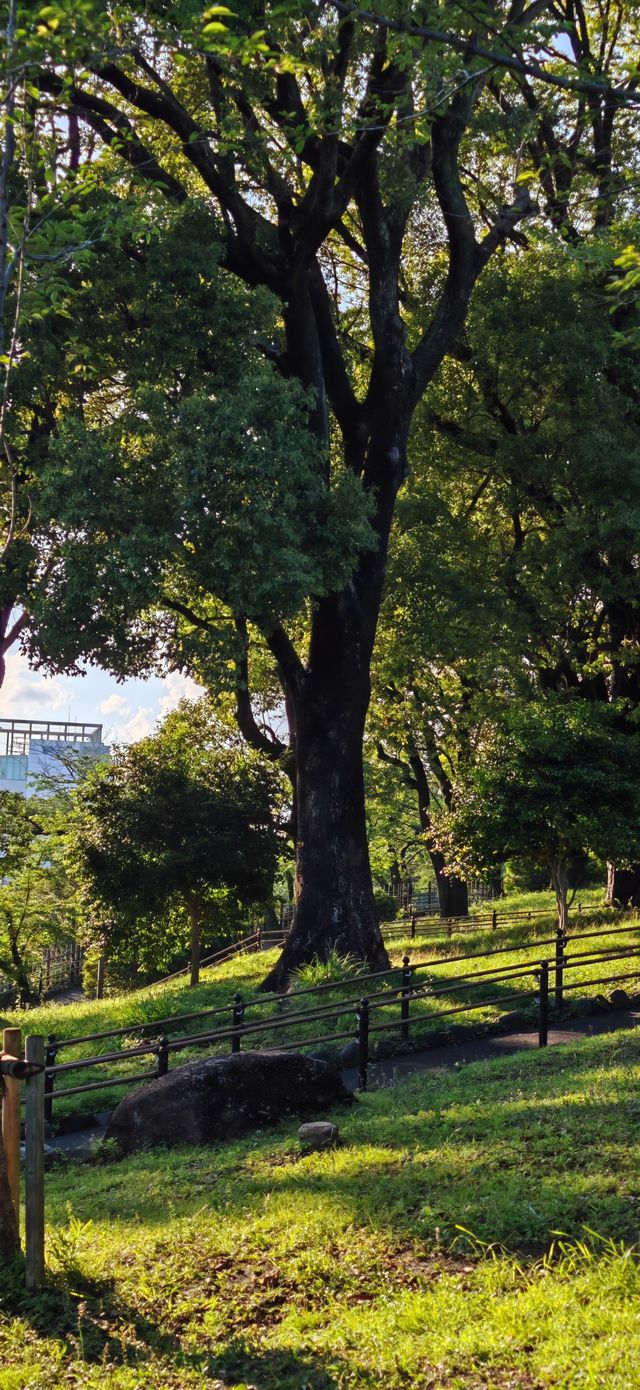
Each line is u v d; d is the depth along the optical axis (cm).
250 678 2989
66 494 1677
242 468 1619
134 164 1833
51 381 1778
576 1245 596
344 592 2077
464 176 2522
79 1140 1216
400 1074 1349
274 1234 688
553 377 2367
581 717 2223
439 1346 506
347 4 712
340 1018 1684
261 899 2747
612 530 2245
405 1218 678
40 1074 643
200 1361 527
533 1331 505
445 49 1089
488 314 2295
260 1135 1027
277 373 1912
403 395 2075
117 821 2631
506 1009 1641
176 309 1777
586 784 2119
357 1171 803
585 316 2289
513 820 2133
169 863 2562
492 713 2598
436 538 2425
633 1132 789
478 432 2516
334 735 2091
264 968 2634
